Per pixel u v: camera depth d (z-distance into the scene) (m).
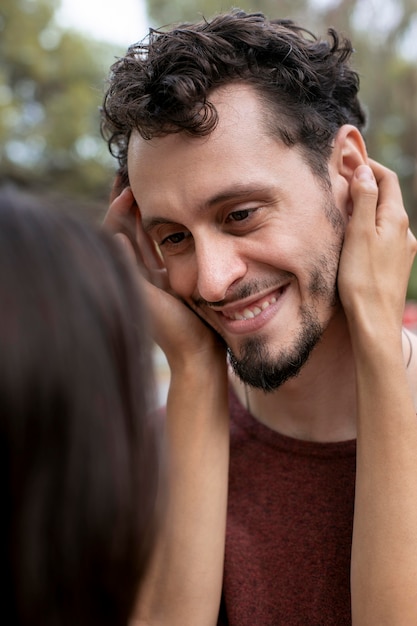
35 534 0.50
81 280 0.53
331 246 0.96
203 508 0.98
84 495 0.51
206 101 0.88
